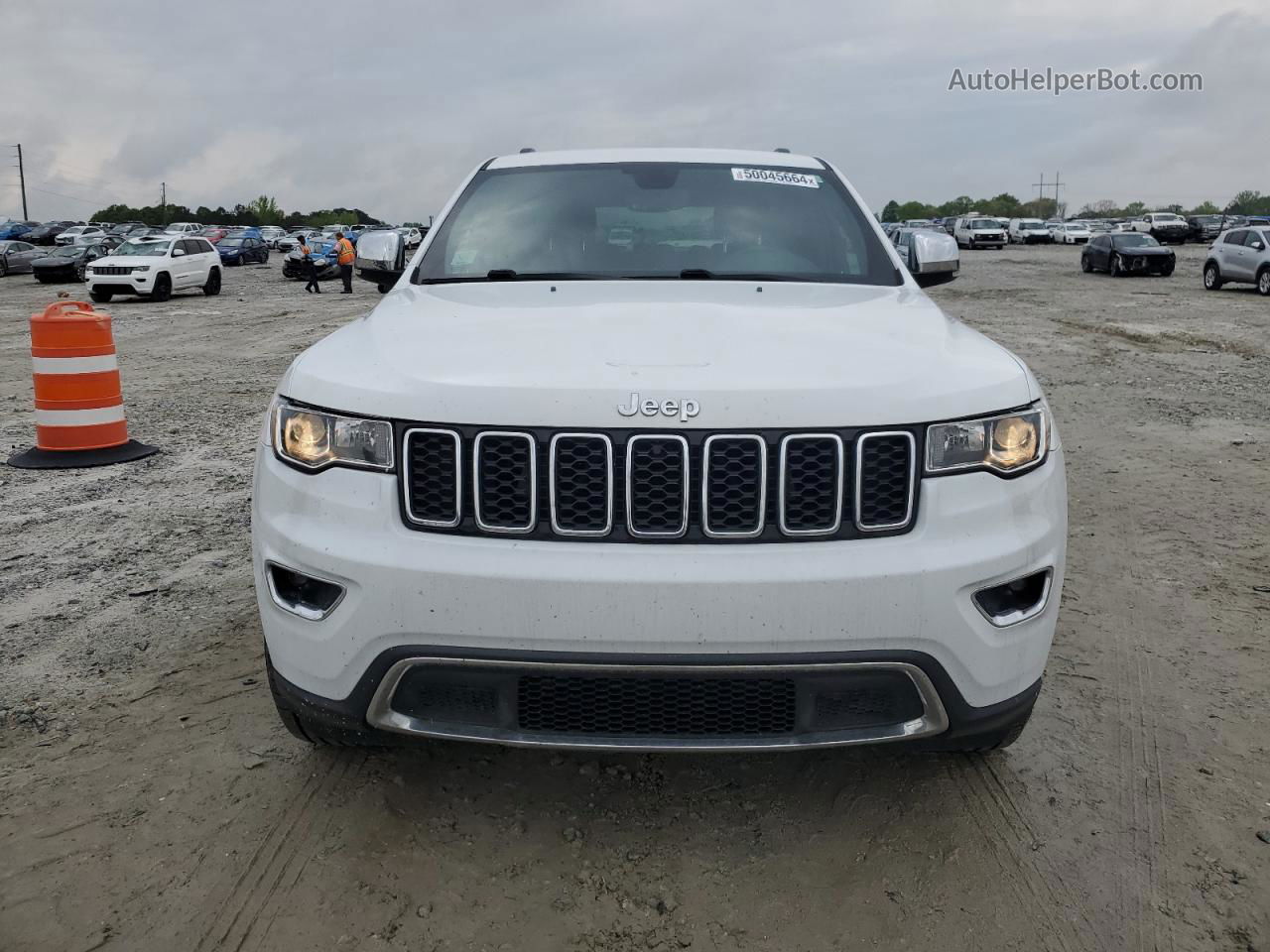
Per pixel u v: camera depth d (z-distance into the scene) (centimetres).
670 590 198
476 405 206
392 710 215
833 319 257
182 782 267
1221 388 945
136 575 426
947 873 232
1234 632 371
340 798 260
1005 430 215
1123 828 250
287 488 220
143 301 2327
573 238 330
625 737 210
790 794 264
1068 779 271
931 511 208
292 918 216
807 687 205
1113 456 664
